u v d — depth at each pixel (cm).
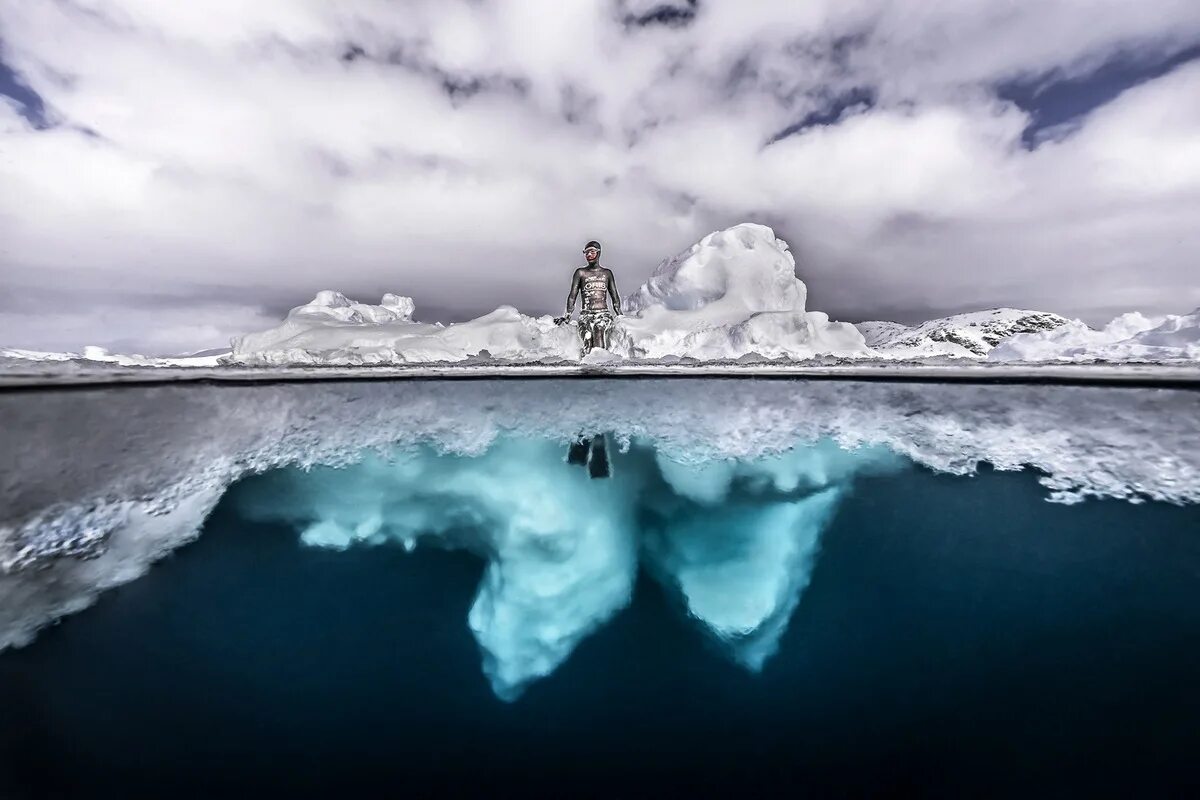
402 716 250
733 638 302
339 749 230
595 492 420
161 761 218
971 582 304
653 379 524
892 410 436
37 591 269
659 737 240
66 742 218
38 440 323
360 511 387
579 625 317
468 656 292
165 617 285
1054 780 201
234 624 294
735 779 217
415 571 353
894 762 219
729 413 466
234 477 380
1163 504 300
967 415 407
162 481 356
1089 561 289
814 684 264
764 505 389
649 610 325
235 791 208
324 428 436
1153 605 261
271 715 245
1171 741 204
